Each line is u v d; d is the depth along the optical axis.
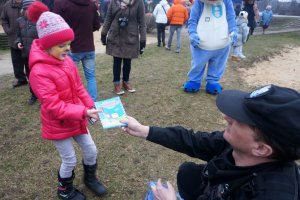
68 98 2.57
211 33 5.07
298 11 32.62
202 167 1.95
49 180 3.12
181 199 1.80
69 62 2.65
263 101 1.24
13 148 3.69
